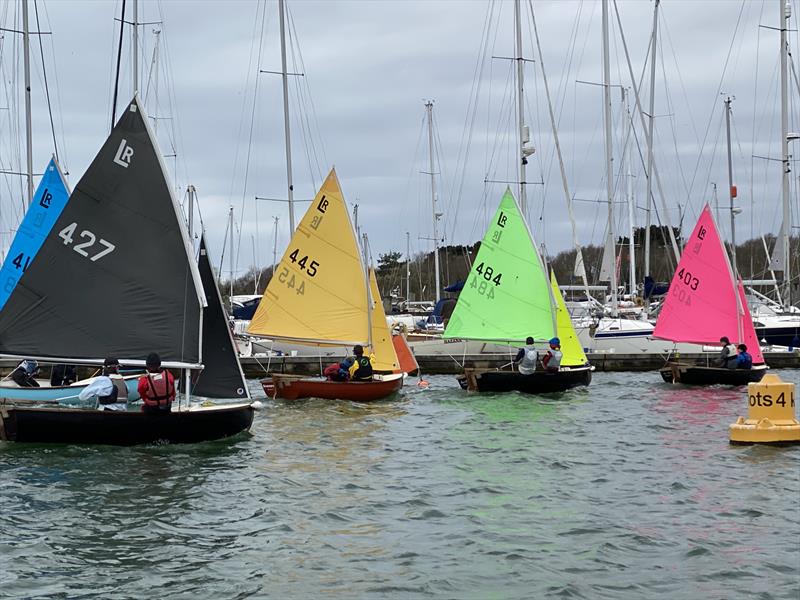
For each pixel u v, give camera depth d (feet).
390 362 118.11
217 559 45.37
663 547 47.11
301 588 41.45
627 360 149.28
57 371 89.15
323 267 110.73
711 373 120.78
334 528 50.83
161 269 74.59
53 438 71.10
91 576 42.86
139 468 65.16
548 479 63.16
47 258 74.02
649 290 180.14
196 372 79.20
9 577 42.52
